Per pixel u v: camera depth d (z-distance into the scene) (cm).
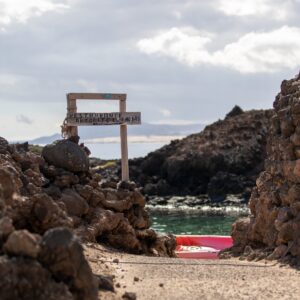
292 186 1706
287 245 1658
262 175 1966
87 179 2028
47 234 1010
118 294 1163
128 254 1805
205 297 1192
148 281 1320
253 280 1362
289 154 1739
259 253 1752
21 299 927
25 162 1869
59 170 1945
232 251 2033
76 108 2086
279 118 1873
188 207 6912
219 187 7506
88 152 2116
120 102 2156
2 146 1862
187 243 2872
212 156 7906
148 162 8388
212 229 4984
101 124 2114
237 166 7850
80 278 1007
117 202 2056
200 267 1510
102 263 1480
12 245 967
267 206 1844
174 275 1395
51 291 952
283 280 1368
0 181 1279
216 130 9012
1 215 1110
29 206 1278
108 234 1953
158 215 6144
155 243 2223
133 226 2139
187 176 7931
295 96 1780
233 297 1199
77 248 1010
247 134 8581
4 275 925
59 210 1305
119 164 9019
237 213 6247
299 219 1641
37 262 965
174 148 8575
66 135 2097
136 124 2180
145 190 7825
